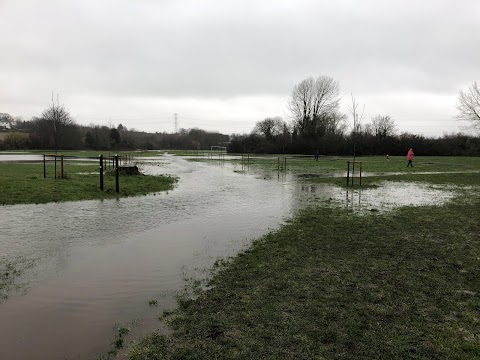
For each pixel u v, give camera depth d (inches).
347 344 187.3
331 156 2684.5
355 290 256.4
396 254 340.5
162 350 182.4
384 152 2763.3
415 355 177.9
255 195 718.5
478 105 2015.3
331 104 3161.9
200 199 658.2
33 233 399.5
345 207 587.2
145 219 481.4
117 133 3826.3
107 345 187.3
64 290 255.3
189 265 309.0
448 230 434.6
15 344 187.6
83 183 732.0
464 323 210.5
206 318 215.3
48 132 3070.9
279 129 3499.0
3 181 692.7
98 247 356.5
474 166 1550.2
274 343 187.9
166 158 2354.8
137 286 263.4
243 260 321.7
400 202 639.8
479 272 294.2
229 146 3385.8
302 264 311.9
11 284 264.7
